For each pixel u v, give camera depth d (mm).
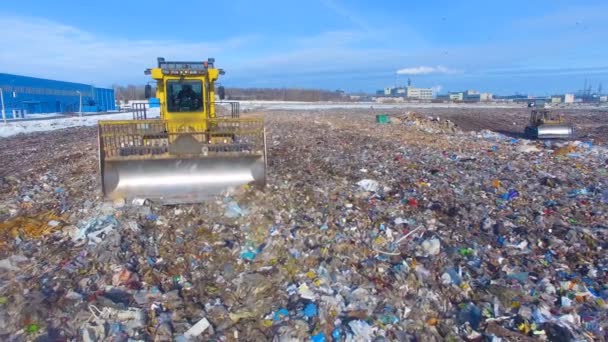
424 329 5070
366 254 7031
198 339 4809
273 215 8609
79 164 15125
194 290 5895
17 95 42500
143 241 7363
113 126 9297
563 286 6016
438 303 5598
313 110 58531
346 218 8703
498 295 5738
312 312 5250
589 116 53969
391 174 13508
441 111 61281
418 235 7914
